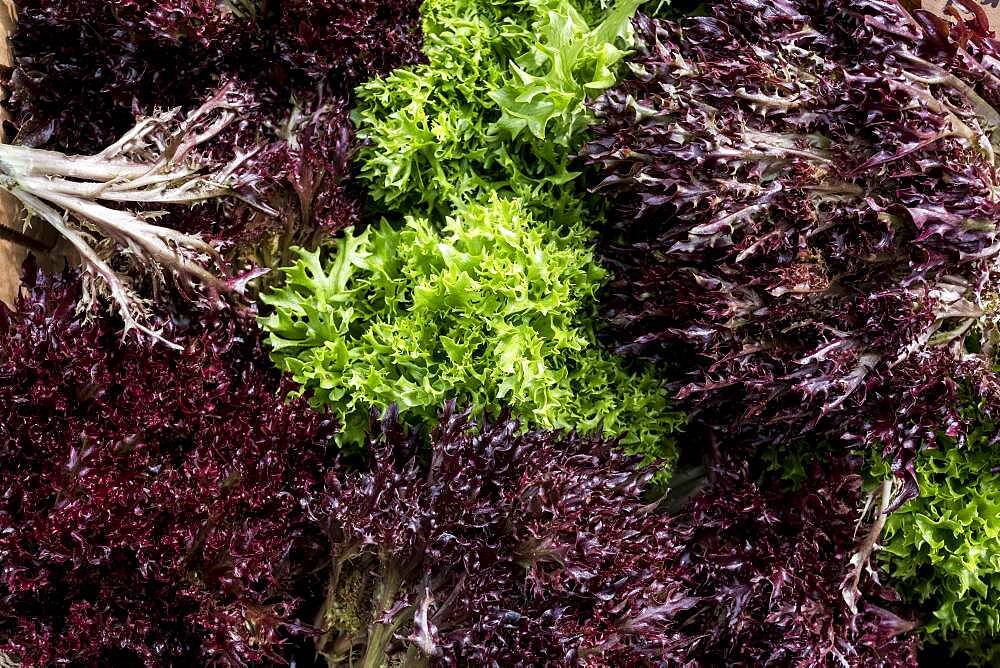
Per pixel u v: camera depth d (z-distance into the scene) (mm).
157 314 1038
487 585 980
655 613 1005
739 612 1058
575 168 1115
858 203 1037
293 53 1080
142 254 1016
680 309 1063
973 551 1062
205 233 1033
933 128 1026
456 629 979
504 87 1092
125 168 1019
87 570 968
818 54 1075
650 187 1059
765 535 1078
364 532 985
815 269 1037
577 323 1097
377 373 1045
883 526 1076
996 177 1030
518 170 1110
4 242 1045
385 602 1002
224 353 1039
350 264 1074
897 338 1028
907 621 1086
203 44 1060
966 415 1067
